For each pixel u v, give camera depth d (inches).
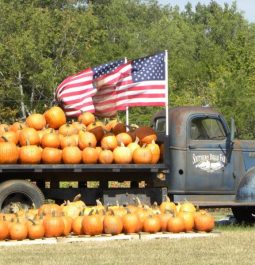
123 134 670.5
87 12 2091.5
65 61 1966.0
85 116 687.1
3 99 1868.8
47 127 673.6
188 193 693.3
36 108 1908.2
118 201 677.3
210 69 2103.8
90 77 702.5
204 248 523.8
